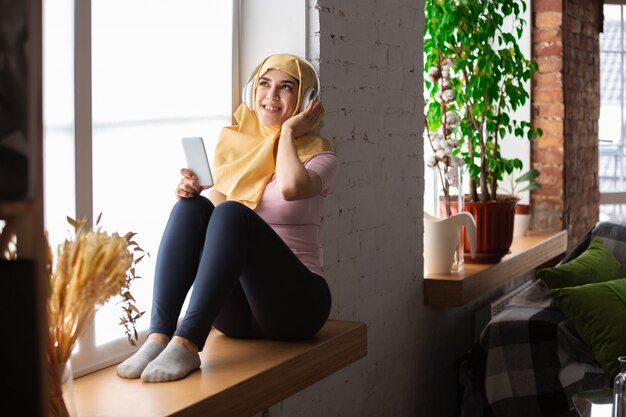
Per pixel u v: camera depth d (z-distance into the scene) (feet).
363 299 9.78
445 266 11.53
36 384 3.72
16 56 3.56
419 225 11.23
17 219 3.76
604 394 7.86
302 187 7.26
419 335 11.45
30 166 3.60
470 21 11.92
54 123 6.41
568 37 15.93
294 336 7.34
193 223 6.86
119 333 7.16
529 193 16.03
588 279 10.83
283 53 8.67
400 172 10.61
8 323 3.71
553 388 10.13
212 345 7.30
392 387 10.75
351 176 9.38
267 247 6.77
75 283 5.12
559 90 15.69
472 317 13.58
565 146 15.84
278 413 8.18
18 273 3.69
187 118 8.05
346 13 9.13
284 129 7.51
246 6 8.86
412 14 10.71
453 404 12.87
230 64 8.71
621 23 17.74
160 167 7.68
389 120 10.25
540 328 10.34
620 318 10.03
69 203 6.56
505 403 10.34
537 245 14.21
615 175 17.98
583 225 17.07
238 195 7.85
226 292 6.43
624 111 17.81
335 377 9.30
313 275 7.35
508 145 16.02
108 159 7.04
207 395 5.80
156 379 6.13
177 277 6.70
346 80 9.16
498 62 12.43
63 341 5.15
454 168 11.97
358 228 9.59
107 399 5.80
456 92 12.35
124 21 7.18
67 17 6.48
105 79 6.98
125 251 5.30
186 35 8.01
